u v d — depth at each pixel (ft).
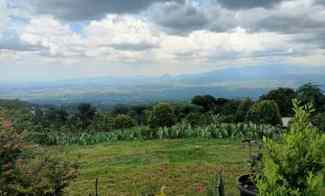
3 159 19.67
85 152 60.59
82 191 34.24
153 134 77.56
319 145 11.71
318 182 11.20
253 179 18.22
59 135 81.76
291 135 11.94
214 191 25.32
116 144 72.28
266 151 12.44
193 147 59.00
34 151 21.39
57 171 21.01
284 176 11.65
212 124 76.79
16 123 23.12
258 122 75.41
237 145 60.23
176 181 36.96
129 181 37.78
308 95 82.99
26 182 19.51
